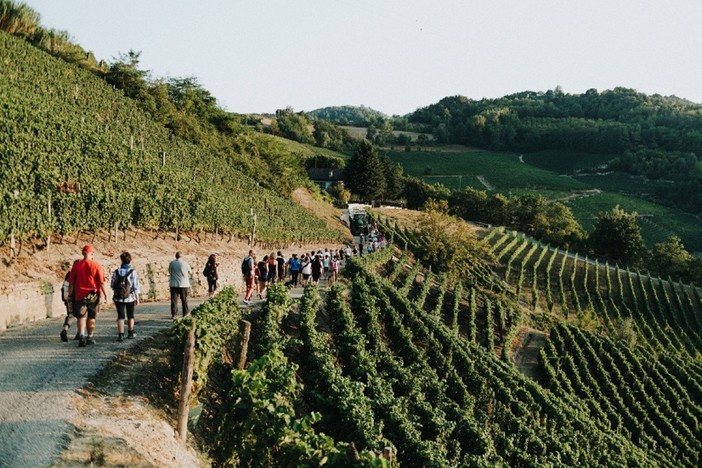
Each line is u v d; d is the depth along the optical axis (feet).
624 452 104.78
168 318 56.39
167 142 163.02
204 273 66.18
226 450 32.14
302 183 296.92
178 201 95.40
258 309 69.97
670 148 611.88
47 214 61.62
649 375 166.30
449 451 58.13
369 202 380.37
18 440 25.12
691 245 393.50
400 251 229.25
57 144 80.53
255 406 30.91
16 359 36.52
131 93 200.34
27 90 121.90
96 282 41.55
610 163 578.25
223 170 176.14
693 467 132.16
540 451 75.66
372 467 25.98
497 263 259.39
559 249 342.44
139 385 34.42
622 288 267.39
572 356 160.66
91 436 26.50
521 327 179.32
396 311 96.17
